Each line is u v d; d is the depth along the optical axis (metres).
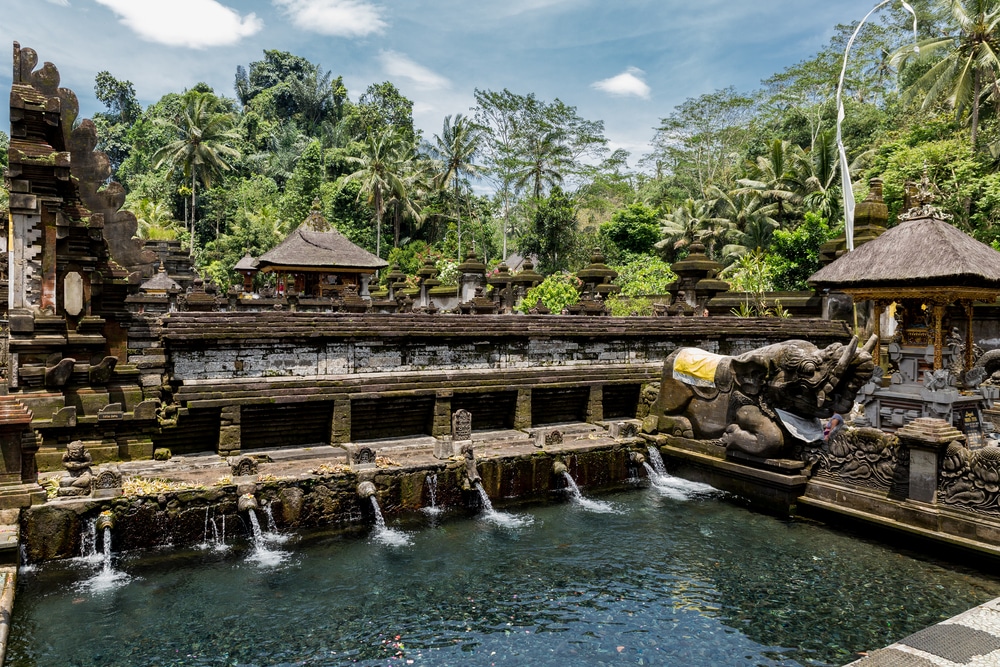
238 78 87.81
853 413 13.89
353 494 10.16
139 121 73.56
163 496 8.85
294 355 11.43
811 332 17.88
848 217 16.16
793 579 8.65
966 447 9.25
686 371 13.23
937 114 33.97
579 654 6.82
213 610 7.56
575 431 13.80
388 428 12.47
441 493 10.88
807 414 11.38
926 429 9.43
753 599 8.09
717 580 8.61
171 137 71.25
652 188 62.84
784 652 6.89
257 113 77.81
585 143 54.34
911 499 9.66
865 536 10.13
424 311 19.47
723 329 16.53
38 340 9.48
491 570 8.84
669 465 13.45
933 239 11.47
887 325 16.28
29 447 8.38
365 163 56.53
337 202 61.34
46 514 8.20
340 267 40.22
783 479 11.05
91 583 8.04
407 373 12.45
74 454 8.75
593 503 11.77
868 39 46.28
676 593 8.23
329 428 11.67
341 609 7.68
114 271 10.38
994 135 29.64
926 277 10.98
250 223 56.25
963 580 8.57
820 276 12.85
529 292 24.80
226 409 10.55
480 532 10.23
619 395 15.24
